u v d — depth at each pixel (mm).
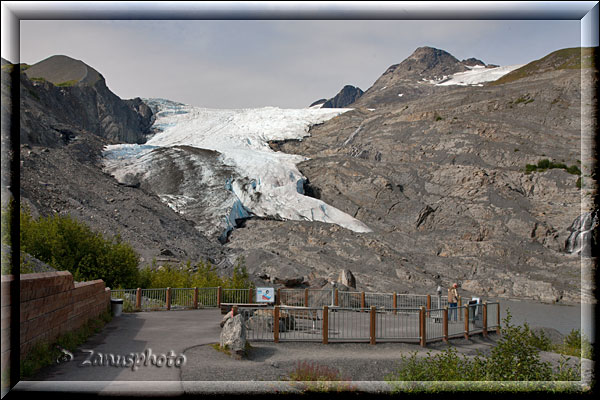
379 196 83250
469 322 21797
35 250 29438
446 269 62188
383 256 62094
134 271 32500
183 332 19156
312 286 40812
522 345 15719
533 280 56844
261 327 19156
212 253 62125
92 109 120875
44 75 126812
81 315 17375
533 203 77062
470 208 76062
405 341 18906
